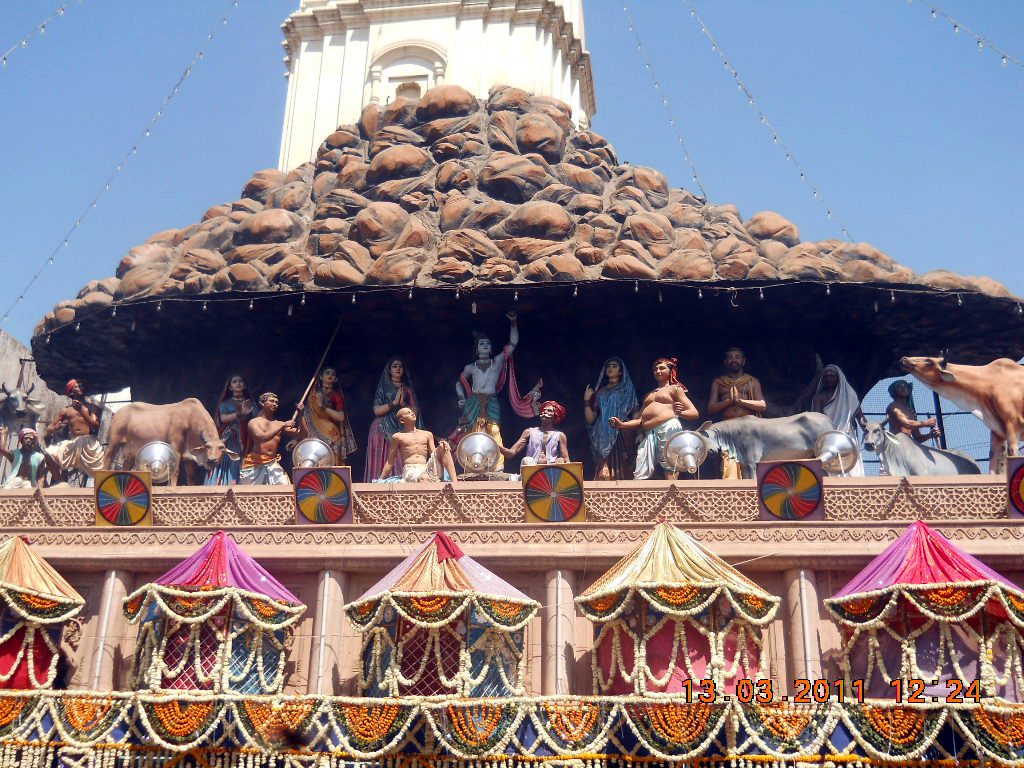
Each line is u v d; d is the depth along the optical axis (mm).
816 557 14883
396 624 14016
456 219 20984
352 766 13508
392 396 19891
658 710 13148
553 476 15602
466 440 17359
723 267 19812
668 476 18016
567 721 13375
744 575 15258
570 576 15289
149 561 15891
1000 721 12516
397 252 20156
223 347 22219
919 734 12695
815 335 21281
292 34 28281
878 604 13305
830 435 16609
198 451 18703
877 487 15461
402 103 23766
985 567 13461
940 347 21484
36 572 15078
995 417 17484
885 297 19734
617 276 19516
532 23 27000
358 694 14125
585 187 22203
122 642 15648
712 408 19016
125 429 18734
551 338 21438
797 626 14648
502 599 13891
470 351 21547
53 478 19625
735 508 15617
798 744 12930
